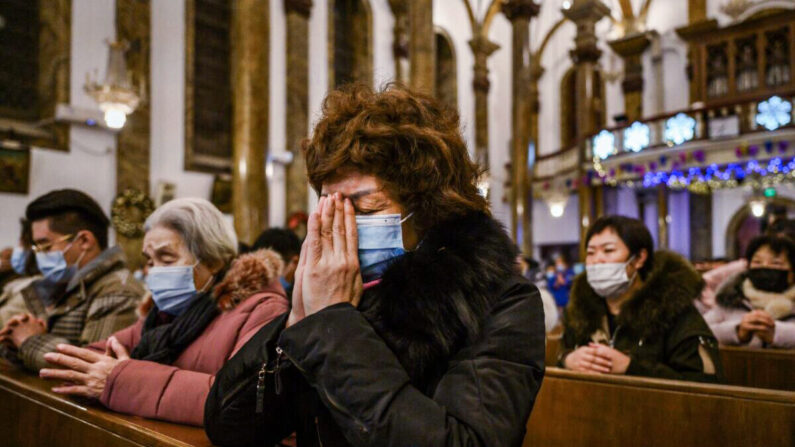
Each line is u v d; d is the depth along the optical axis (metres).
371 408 0.93
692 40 18.12
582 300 2.71
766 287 3.29
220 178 14.06
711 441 1.69
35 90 11.73
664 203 19.03
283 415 1.23
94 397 1.71
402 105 1.17
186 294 1.99
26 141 11.19
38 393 1.88
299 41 15.73
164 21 13.44
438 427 0.89
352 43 18.09
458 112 1.27
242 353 1.21
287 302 1.91
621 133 16.05
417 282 1.02
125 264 2.74
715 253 18.78
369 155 1.09
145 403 1.59
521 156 14.16
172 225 2.00
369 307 1.07
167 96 13.39
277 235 3.32
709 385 1.73
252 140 9.95
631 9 19.77
